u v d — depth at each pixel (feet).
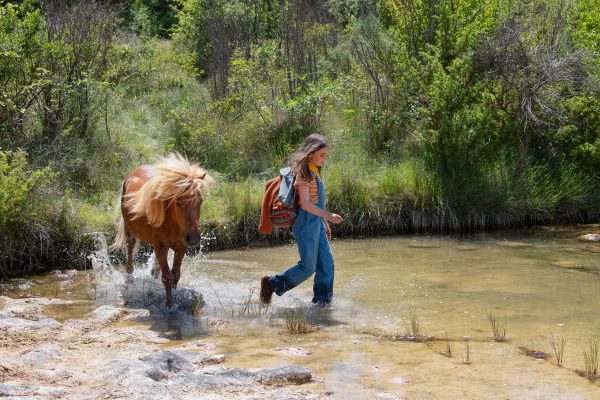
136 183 23.93
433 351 18.31
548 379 16.19
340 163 37.50
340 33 58.03
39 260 28.94
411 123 40.91
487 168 37.86
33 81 34.60
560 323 20.86
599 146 38.83
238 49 47.80
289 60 48.11
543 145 41.01
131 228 23.94
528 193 37.52
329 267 23.00
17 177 28.37
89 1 42.37
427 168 37.55
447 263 28.84
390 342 19.13
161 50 56.80
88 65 38.75
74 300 23.91
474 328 20.40
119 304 23.47
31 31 35.37
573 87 39.81
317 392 15.23
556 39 40.96
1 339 18.85
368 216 35.17
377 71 44.16
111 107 41.32
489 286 25.25
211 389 15.16
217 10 54.75
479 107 38.70
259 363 17.38
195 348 18.53
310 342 19.19
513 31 38.75
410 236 34.65
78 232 29.66
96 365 16.78
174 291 23.95
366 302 23.36
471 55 38.68
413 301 23.41
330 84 42.93
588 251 30.96
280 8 55.67
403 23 43.80
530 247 31.89
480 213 36.32
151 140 40.22
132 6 67.87
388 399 14.83
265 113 41.73
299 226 22.34
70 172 34.45
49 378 15.64
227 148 39.70
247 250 31.89
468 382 15.99
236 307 22.95
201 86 49.52
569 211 38.45
